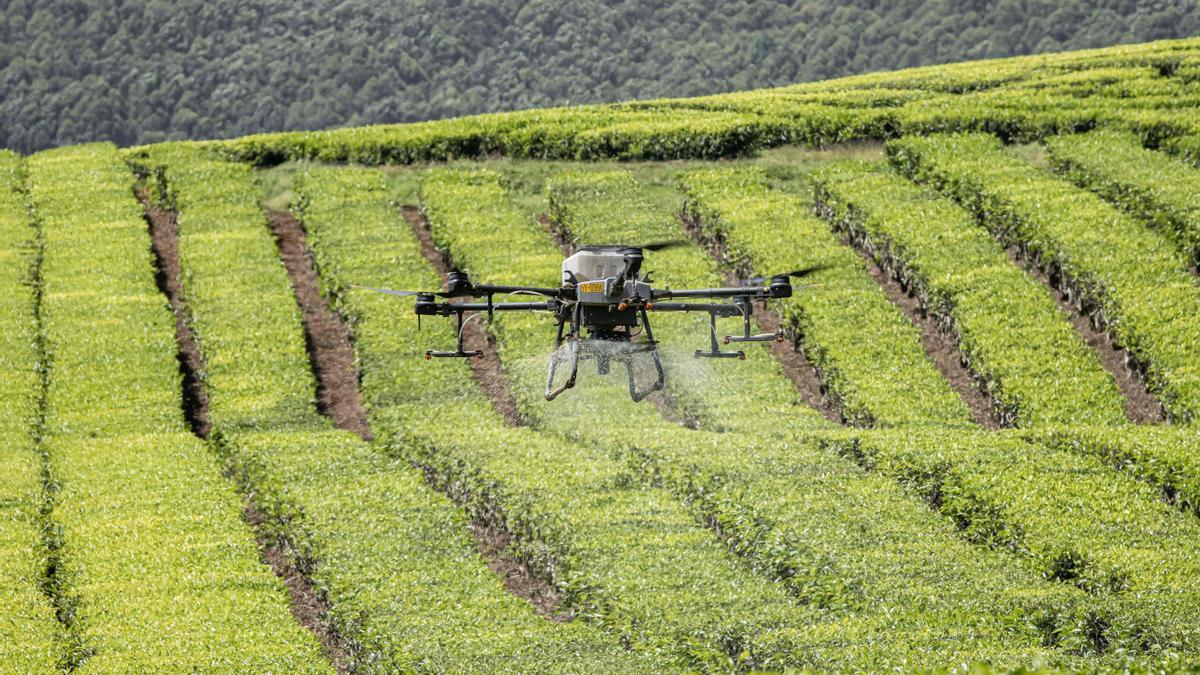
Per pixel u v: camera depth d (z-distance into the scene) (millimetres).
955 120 154000
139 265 140375
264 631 81625
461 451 101062
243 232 145625
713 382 114125
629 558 83750
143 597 85750
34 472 104188
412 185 157000
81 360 122875
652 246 61312
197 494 101125
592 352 61906
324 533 90688
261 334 125625
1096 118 150250
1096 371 108562
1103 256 119125
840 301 121750
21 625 82188
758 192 144250
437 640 76375
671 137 158625
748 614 76062
